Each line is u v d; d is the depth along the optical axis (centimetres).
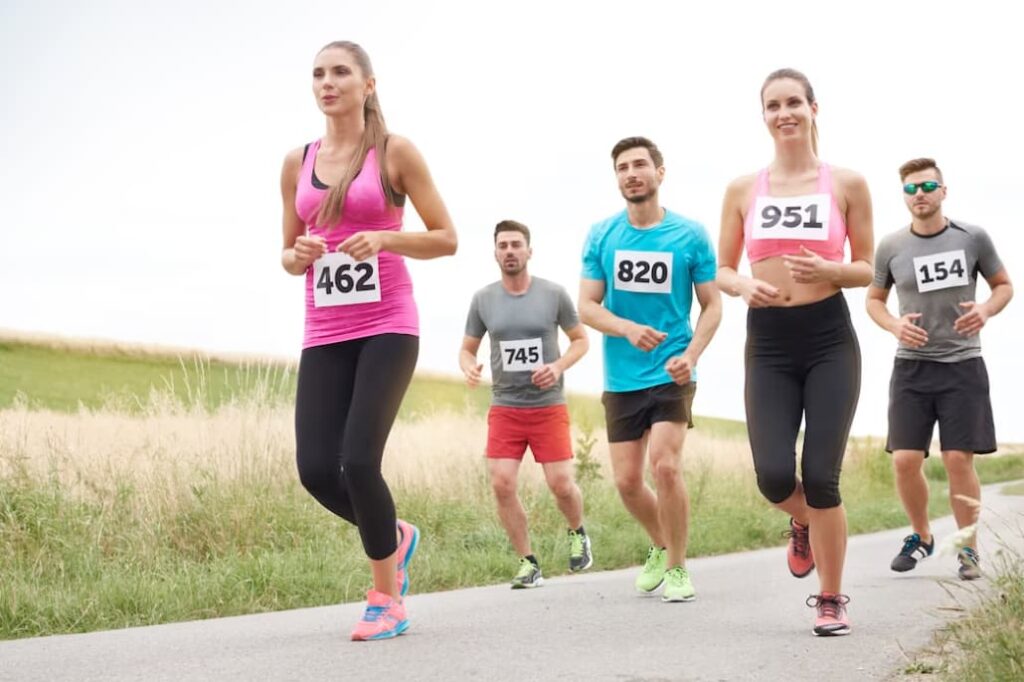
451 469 1132
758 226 486
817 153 504
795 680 367
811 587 646
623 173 611
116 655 440
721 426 3941
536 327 757
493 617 536
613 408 623
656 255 608
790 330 476
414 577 748
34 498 805
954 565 753
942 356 714
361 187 464
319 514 905
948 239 709
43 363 3025
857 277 462
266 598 664
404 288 473
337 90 466
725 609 551
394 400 464
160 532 821
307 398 473
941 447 718
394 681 373
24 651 459
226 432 943
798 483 528
